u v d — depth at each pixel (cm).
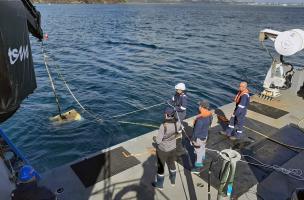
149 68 2278
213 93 1688
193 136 625
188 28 5822
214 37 4459
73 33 4538
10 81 321
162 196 575
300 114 972
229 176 481
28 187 382
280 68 1077
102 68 2247
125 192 581
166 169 662
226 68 2344
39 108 1370
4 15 312
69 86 1750
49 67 2234
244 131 843
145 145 757
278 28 6288
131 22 7062
